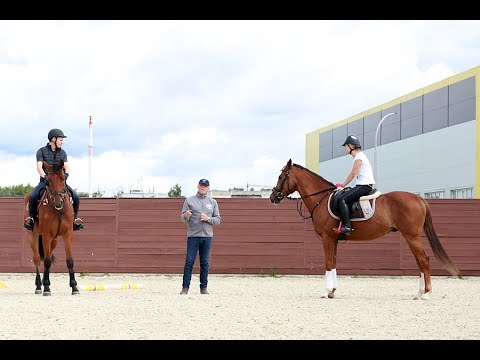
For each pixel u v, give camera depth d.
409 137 52.44
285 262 22.17
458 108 46.19
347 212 14.23
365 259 22.16
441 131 48.09
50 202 14.07
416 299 14.16
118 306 12.28
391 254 22.16
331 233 14.58
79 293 14.83
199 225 15.09
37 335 9.13
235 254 22.20
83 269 22.23
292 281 20.09
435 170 48.84
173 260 22.25
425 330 9.84
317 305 12.80
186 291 15.12
